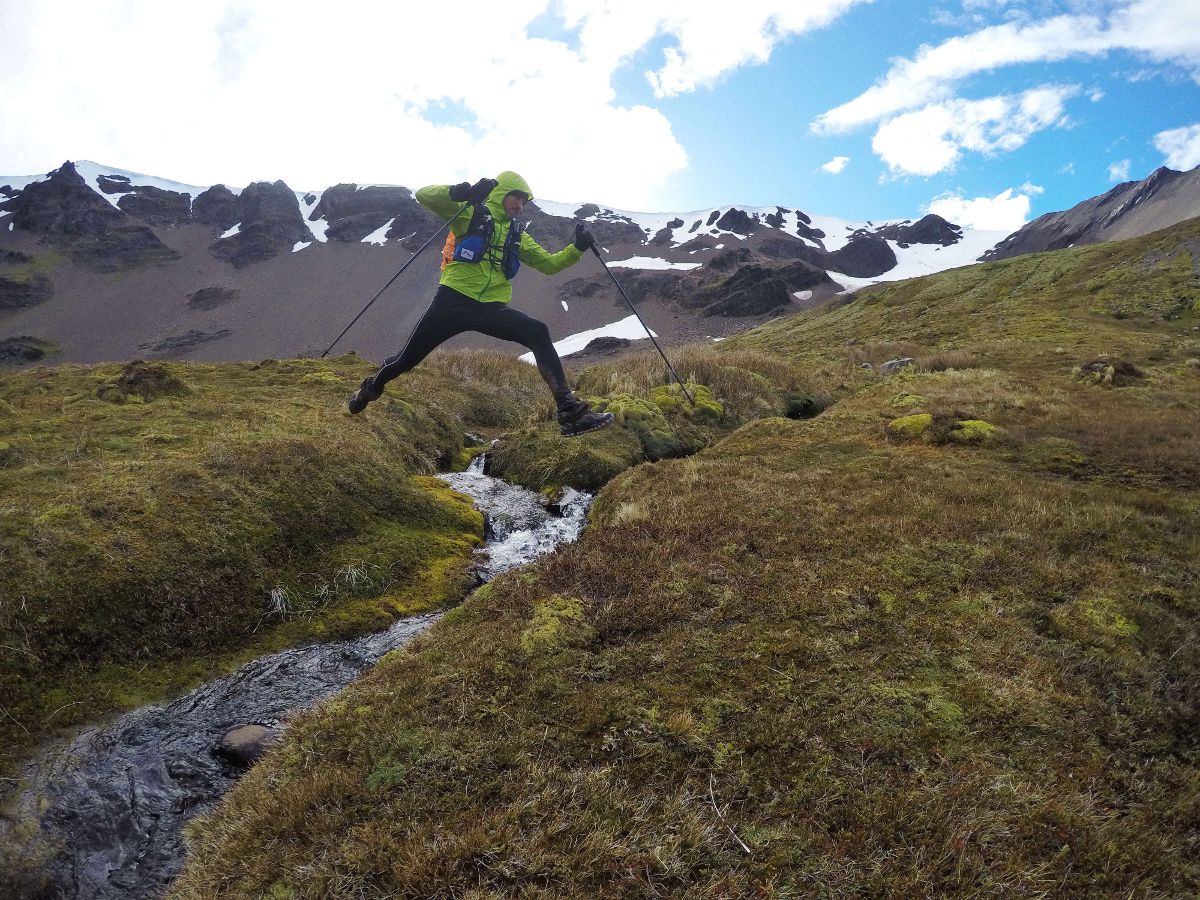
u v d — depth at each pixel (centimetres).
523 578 767
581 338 17475
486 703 535
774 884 366
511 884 375
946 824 396
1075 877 367
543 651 594
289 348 16988
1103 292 4403
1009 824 399
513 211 609
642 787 439
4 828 535
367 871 392
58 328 17725
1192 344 2762
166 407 1383
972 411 1465
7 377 1658
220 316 18950
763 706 503
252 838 454
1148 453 1104
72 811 564
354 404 641
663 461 1238
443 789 454
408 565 998
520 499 1341
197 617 807
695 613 638
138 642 755
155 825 562
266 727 671
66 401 1384
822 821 408
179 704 707
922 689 513
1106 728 477
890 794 421
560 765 463
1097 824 397
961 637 575
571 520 1242
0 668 662
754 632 598
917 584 666
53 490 919
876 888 364
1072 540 747
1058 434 1263
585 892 368
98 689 695
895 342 3947
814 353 3884
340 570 943
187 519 909
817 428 1442
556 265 636
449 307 589
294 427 1302
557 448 1475
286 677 763
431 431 1641
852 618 611
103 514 873
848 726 480
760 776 443
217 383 1702
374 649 823
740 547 771
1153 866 373
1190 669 533
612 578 722
